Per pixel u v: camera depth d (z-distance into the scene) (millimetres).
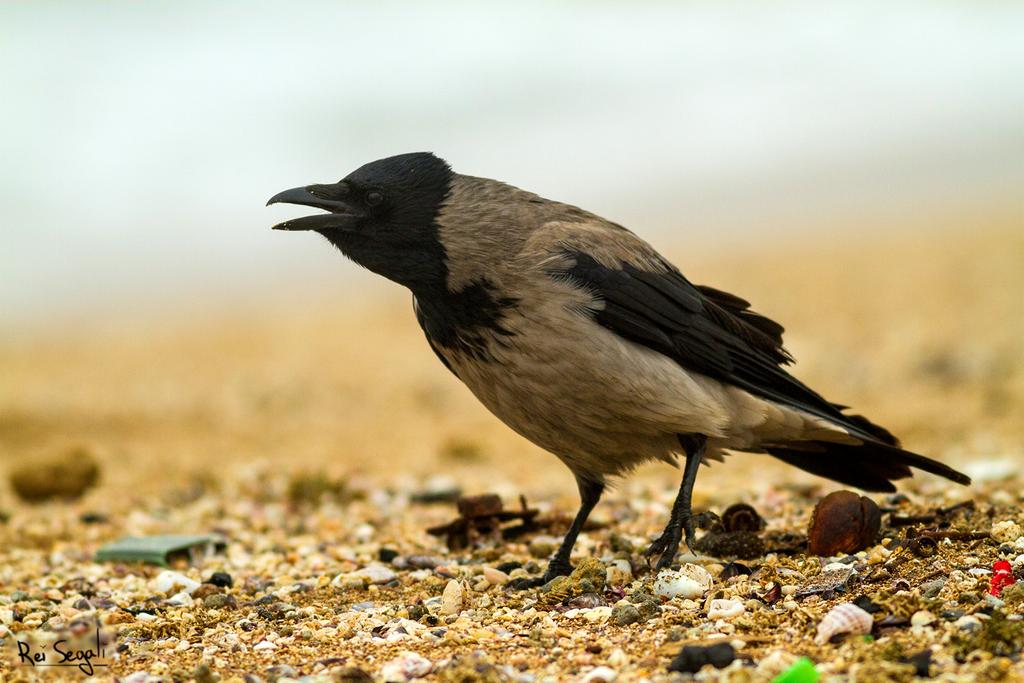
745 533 8609
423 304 8703
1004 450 12852
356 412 19750
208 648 7152
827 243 32531
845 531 8148
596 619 7297
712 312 9102
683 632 6773
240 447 16953
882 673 5770
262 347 26500
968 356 19234
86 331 29250
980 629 6215
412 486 13188
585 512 9188
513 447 16312
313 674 6527
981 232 31969
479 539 10172
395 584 8852
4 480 14359
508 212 8586
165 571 9211
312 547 10352
